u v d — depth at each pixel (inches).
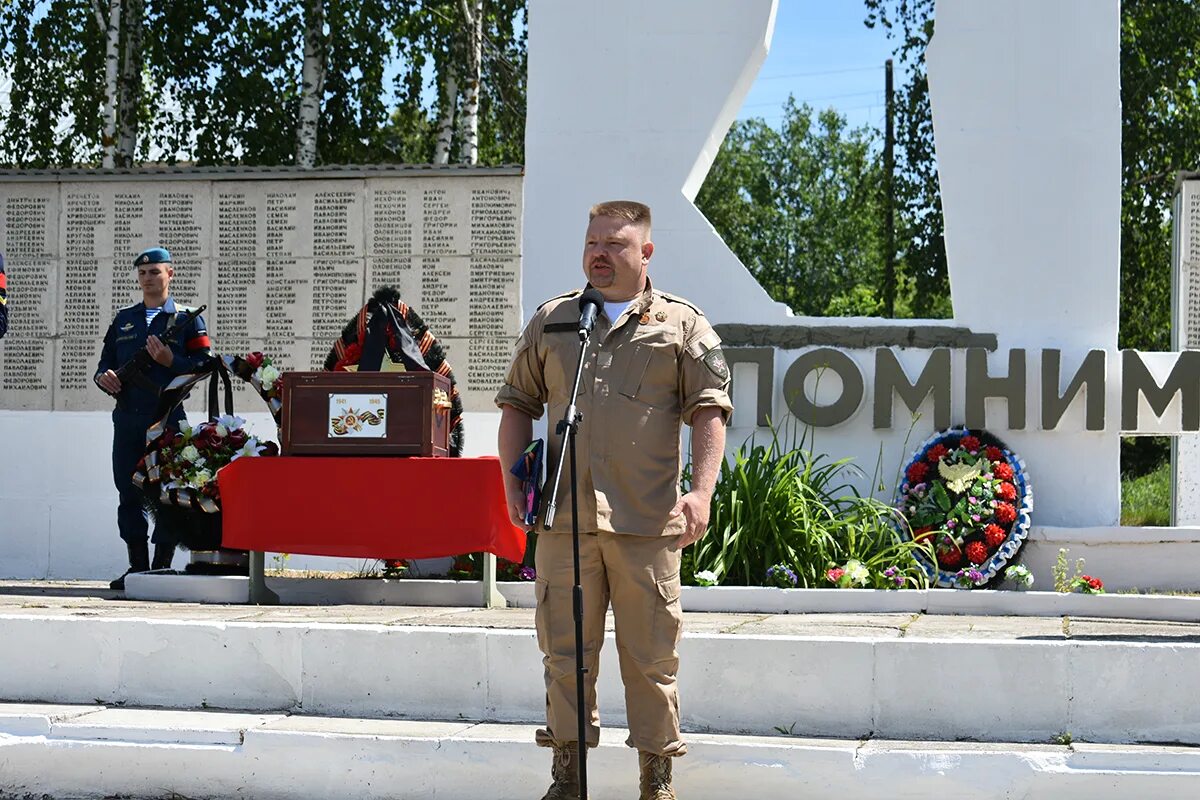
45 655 217.3
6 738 195.5
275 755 190.9
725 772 182.5
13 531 365.4
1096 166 331.3
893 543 307.4
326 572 348.8
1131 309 677.9
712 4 345.1
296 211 363.6
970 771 178.5
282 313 363.6
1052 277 331.3
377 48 593.9
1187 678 189.3
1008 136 334.3
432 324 355.9
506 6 641.6
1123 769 177.5
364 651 208.2
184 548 305.9
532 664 203.3
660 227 343.9
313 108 555.8
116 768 193.2
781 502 299.4
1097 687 190.9
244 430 305.0
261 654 211.3
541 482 166.9
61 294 371.6
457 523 271.7
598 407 170.2
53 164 617.9
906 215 768.3
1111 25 332.2
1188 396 324.5
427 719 204.8
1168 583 316.2
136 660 214.7
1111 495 325.7
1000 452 322.3
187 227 367.9
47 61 615.8
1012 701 192.1
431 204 357.1
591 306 169.2
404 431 275.3
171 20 584.1
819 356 334.0
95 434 366.0
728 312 340.2
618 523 167.9
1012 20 335.3
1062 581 298.5
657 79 346.3
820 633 224.5
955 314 335.3
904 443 332.8
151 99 599.2
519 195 353.7
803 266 1664.6
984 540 312.7
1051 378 325.4
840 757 180.9
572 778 169.8
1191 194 344.5
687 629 230.1
